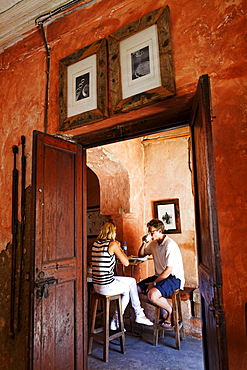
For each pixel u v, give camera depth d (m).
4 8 2.63
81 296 2.20
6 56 2.97
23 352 2.25
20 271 2.38
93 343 3.30
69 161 2.26
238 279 1.47
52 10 2.55
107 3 2.24
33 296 1.81
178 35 1.83
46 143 2.05
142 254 3.85
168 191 4.33
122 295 3.26
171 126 2.02
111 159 3.77
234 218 1.53
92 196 5.05
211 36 1.72
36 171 1.95
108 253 3.05
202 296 1.66
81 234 2.29
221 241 1.53
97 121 2.11
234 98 1.61
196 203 1.80
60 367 1.93
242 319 1.43
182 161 4.29
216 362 1.29
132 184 4.16
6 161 2.73
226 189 1.56
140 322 3.33
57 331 1.95
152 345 3.21
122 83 2.03
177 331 3.10
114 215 4.08
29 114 2.63
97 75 2.17
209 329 1.47
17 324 2.31
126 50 2.05
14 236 2.48
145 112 1.96
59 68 2.45
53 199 2.06
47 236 1.97
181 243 4.09
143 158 4.63
